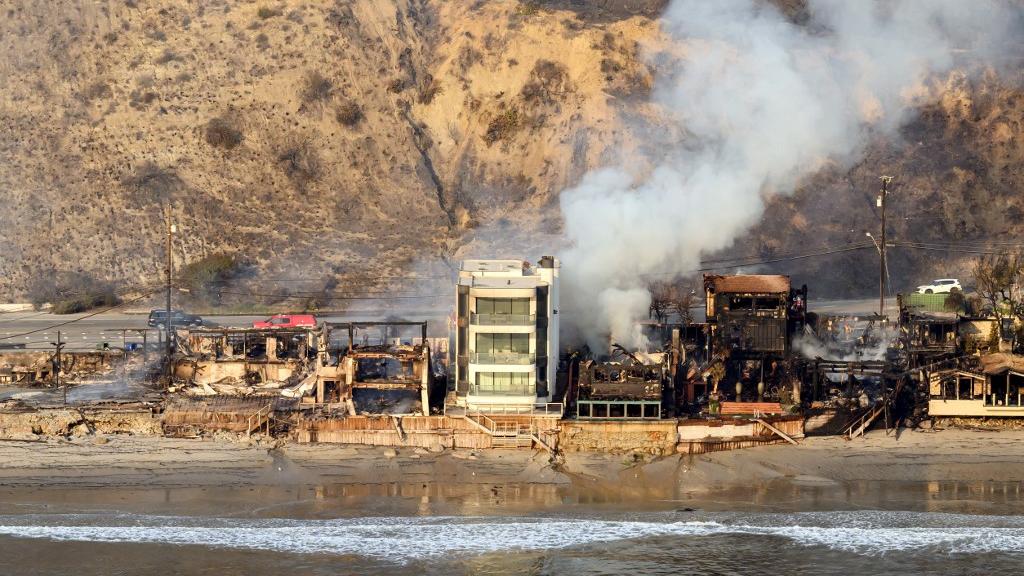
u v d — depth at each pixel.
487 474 136.38
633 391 143.50
